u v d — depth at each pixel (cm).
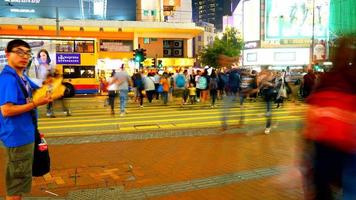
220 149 859
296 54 8200
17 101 384
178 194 558
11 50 393
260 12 8606
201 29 4909
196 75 2258
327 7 7462
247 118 1431
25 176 398
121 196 552
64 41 2723
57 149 886
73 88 2738
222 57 1163
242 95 1286
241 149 855
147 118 1499
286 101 2139
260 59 8600
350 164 279
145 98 2512
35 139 419
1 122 392
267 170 674
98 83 2867
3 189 580
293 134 1040
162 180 630
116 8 4775
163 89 2122
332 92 281
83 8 4647
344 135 272
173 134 1067
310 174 305
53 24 4344
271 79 1146
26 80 412
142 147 895
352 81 279
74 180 635
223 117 1127
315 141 288
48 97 392
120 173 676
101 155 817
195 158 778
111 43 4572
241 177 636
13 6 4444
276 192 554
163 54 5038
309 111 293
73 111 1853
